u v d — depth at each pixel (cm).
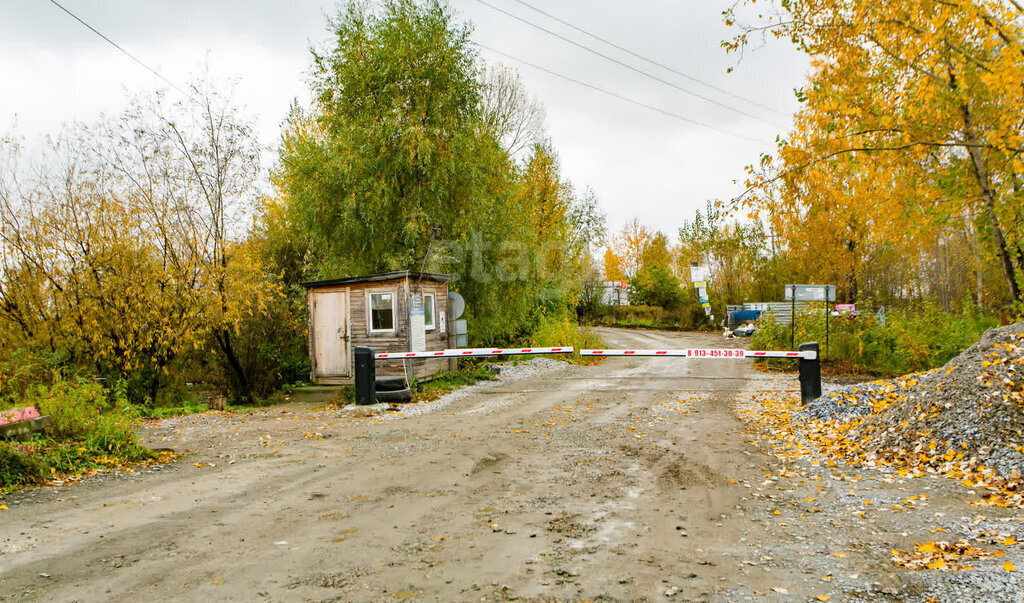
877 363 1620
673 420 906
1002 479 534
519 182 1962
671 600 320
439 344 1445
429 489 553
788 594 326
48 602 318
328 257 1598
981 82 871
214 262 1167
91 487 563
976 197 1259
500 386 1359
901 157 1233
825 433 772
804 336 1770
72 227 1062
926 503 495
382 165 1477
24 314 1067
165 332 1110
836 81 1020
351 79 1480
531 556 386
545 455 689
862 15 920
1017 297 1452
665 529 439
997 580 332
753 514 474
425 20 1510
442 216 1538
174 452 716
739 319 3584
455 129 1520
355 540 418
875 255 2377
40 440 653
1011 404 624
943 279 3061
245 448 743
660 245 5438
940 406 683
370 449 730
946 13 841
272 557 385
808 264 2456
